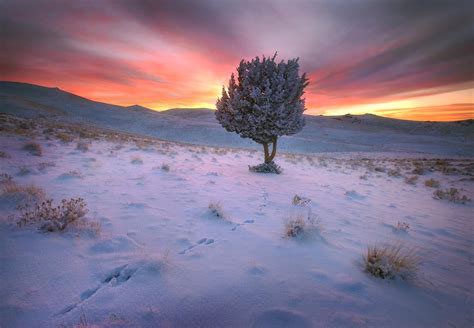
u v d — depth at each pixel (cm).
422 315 279
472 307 304
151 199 616
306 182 1144
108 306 243
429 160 4256
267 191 860
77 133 2195
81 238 372
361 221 631
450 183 1634
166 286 281
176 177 897
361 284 320
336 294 296
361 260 399
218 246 400
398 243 504
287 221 547
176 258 349
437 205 947
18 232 366
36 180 666
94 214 479
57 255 322
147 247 373
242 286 295
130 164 1058
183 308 250
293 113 1219
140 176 848
